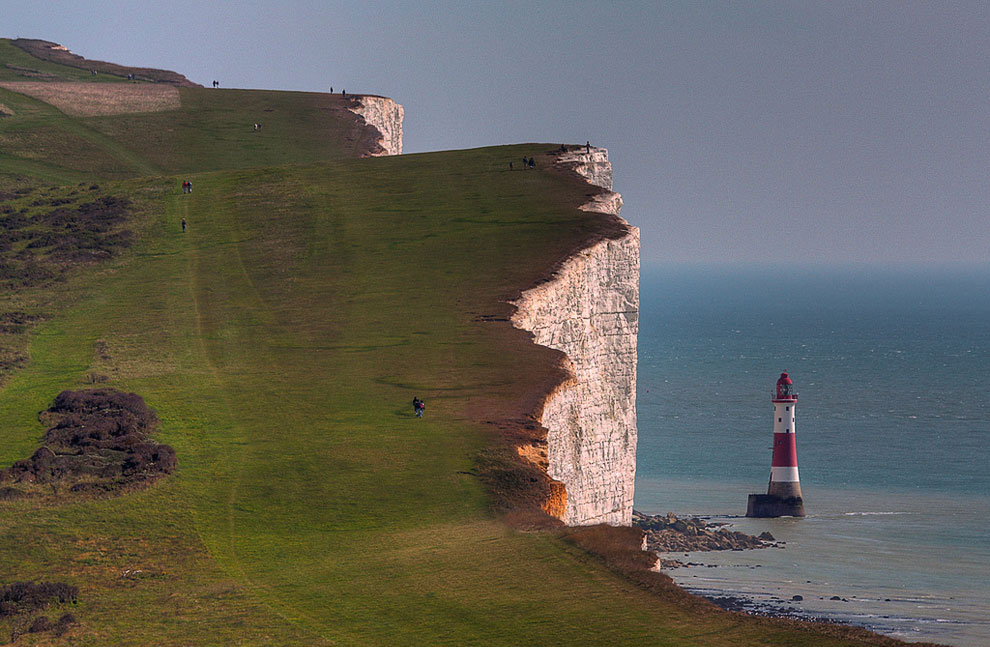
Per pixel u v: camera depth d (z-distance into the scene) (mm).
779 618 157000
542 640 148500
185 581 175000
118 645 153500
